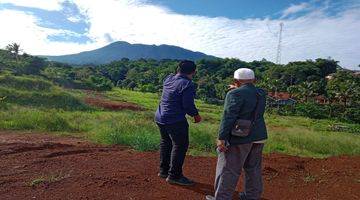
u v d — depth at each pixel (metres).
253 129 4.42
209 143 10.95
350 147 14.80
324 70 118.31
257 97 4.42
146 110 36.03
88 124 14.96
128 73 132.62
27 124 13.32
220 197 4.49
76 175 5.59
